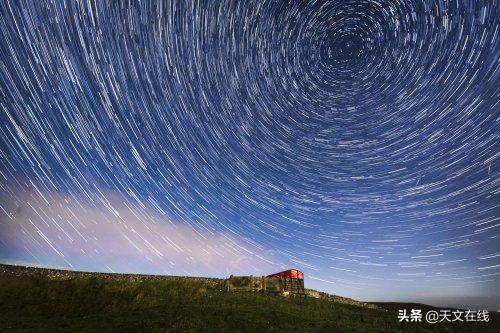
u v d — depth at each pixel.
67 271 30.39
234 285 24.19
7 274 25.64
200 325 14.87
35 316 16.58
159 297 20.36
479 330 19.66
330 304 22.94
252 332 14.47
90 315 16.88
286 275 25.34
